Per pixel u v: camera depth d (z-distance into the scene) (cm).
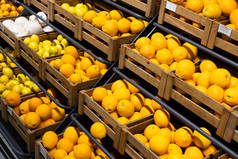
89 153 197
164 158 167
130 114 193
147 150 168
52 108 249
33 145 236
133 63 195
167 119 186
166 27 213
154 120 192
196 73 174
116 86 210
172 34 190
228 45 157
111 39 206
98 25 216
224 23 171
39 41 294
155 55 193
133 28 214
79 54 270
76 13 247
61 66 233
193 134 175
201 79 166
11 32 286
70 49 252
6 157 266
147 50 186
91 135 208
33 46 270
